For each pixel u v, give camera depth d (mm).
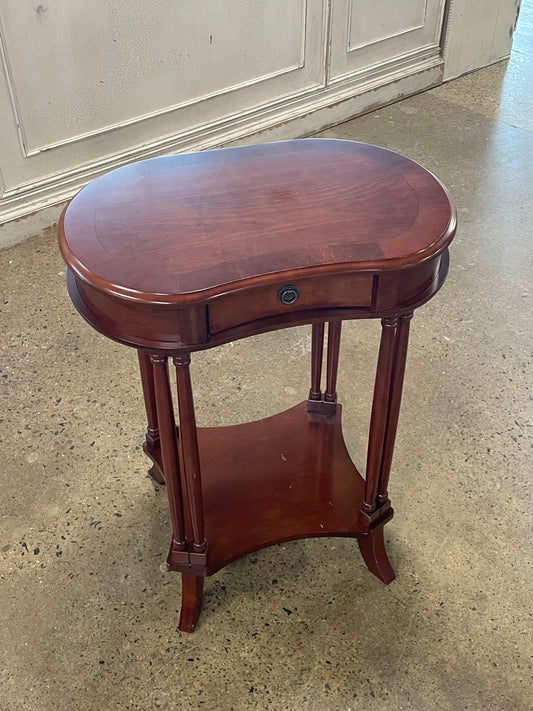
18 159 3000
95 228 1476
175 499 1639
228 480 1958
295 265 1360
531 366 2547
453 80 4469
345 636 1786
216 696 1674
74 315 2762
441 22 4191
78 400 2420
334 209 1519
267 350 2627
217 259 1380
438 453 2238
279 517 1857
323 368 2561
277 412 2371
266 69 3611
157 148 3395
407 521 2049
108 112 3168
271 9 3436
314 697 1670
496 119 4035
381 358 1547
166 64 3232
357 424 2344
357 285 1420
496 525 2039
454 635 1785
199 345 1386
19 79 2844
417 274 1442
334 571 1937
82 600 1869
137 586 1902
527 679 1698
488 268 2990
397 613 1834
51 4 2775
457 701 1658
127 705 1659
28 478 2170
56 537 2016
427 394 2436
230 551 1775
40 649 1766
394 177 1625
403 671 1715
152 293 1305
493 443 2271
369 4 3789
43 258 3047
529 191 3436
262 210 1517
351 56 3910
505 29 4535
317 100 3895
